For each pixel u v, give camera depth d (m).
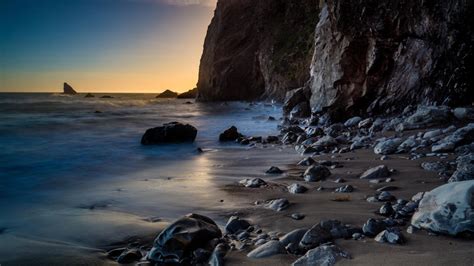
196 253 3.61
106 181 7.84
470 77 13.57
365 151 9.65
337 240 3.63
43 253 4.01
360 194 5.56
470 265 2.72
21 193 6.77
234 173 8.34
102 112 28.81
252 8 56.25
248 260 3.42
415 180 6.07
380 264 2.96
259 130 19.03
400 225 3.94
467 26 13.30
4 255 3.97
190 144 14.14
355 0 17.69
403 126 12.21
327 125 17.98
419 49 15.57
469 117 11.55
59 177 8.25
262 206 5.38
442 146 8.11
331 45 20.45
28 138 14.09
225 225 4.64
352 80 18.61
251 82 54.28
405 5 15.55
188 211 5.41
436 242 3.36
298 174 7.61
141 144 13.79
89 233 4.59
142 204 5.87
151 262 3.64
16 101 45.53
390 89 16.94
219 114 30.12
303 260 3.19
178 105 45.81
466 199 3.54
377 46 17.12
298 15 47.03
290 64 42.56
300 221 4.53
